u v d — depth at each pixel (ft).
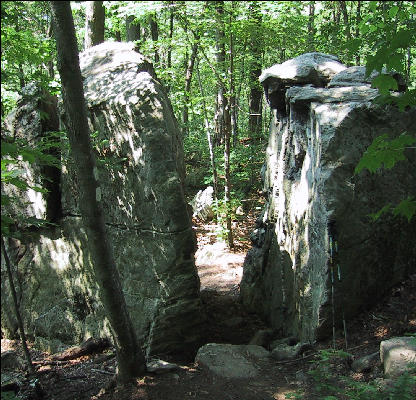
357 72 20.21
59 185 21.29
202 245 37.68
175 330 18.80
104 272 13.62
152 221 18.70
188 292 18.69
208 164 49.83
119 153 19.25
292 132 21.16
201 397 14.24
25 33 17.85
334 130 17.29
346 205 16.94
